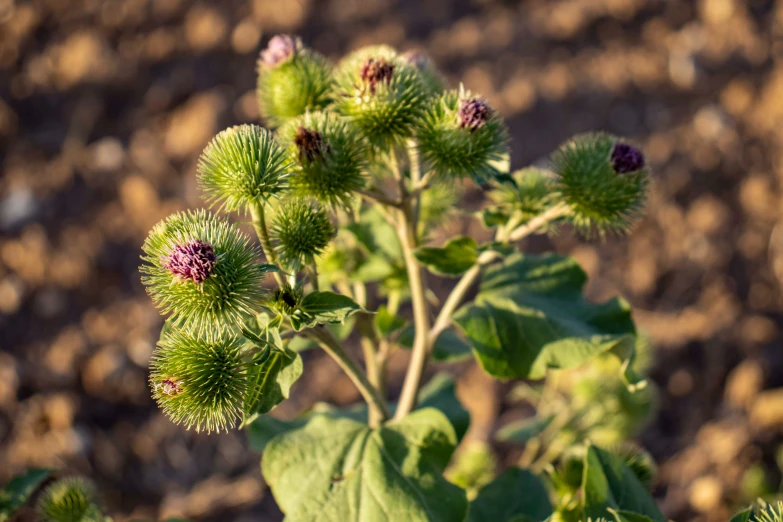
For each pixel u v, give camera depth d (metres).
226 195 0.49
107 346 0.88
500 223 0.55
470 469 0.67
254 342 0.47
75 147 1.01
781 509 0.49
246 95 1.05
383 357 0.58
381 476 0.52
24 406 0.84
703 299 0.96
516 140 1.05
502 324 0.53
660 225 1.01
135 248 0.95
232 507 0.79
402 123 0.52
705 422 0.87
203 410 0.48
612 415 0.66
